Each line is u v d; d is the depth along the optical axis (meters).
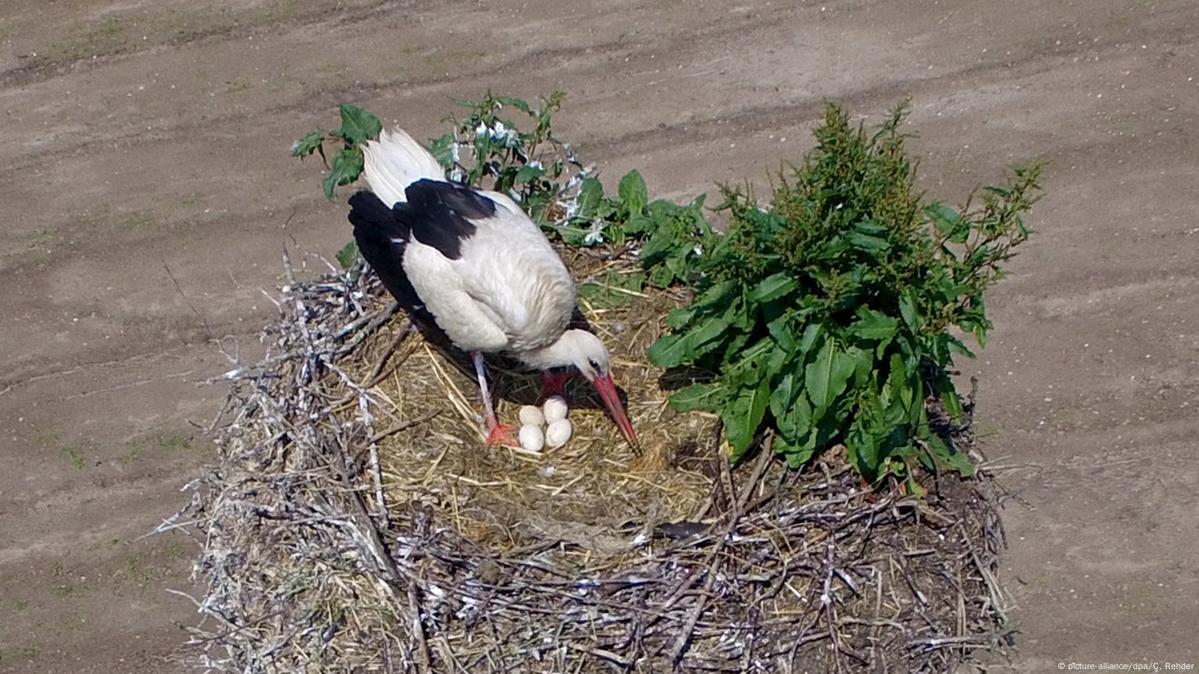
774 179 6.10
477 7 6.88
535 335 4.80
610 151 6.25
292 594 4.52
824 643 4.42
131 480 5.66
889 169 4.38
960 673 5.02
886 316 4.40
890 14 6.69
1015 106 6.31
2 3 6.98
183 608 5.45
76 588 5.48
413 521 4.62
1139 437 5.48
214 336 5.93
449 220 4.84
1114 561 5.27
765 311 4.47
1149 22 6.55
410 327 5.03
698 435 4.80
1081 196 6.04
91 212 6.28
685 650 4.41
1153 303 5.76
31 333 5.99
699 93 6.44
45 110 6.62
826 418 4.54
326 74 6.62
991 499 4.66
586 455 4.86
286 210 6.22
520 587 4.48
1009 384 5.63
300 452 4.68
